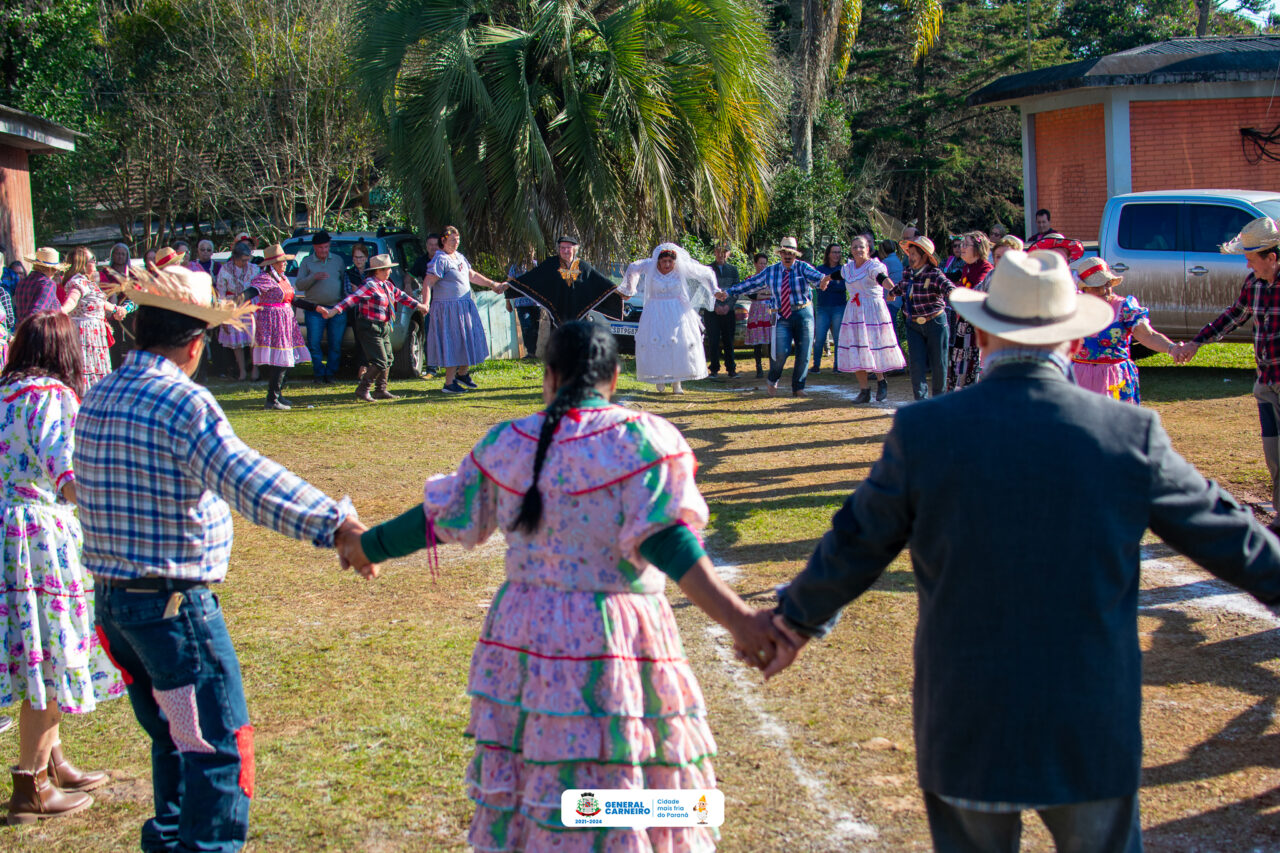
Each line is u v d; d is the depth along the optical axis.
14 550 3.65
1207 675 4.51
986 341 2.54
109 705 4.67
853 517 2.44
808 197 22.30
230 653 3.18
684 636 5.14
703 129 15.96
